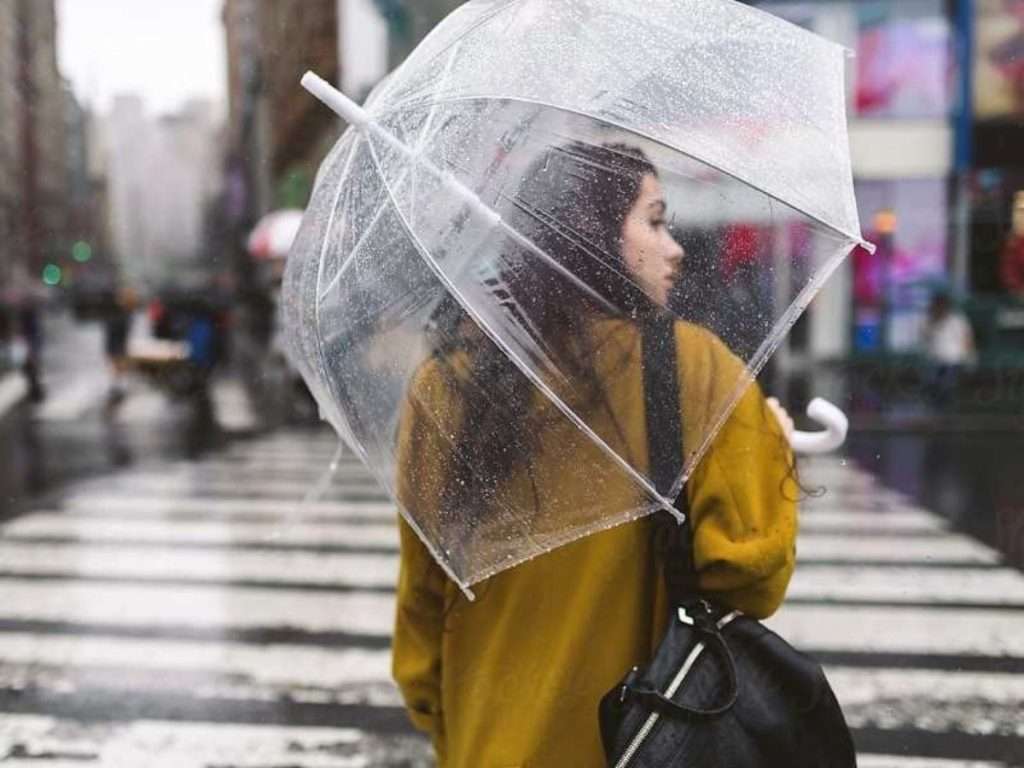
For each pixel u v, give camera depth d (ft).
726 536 5.60
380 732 14.42
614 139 5.71
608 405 5.41
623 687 5.47
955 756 13.30
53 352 99.81
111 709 15.25
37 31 191.52
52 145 270.05
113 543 25.21
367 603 20.29
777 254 5.70
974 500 29.25
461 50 6.16
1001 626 18.28
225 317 81.87
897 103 57.16
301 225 6.94
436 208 5.71
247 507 29.37
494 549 5.64
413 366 5.85
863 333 57.98
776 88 6.15
